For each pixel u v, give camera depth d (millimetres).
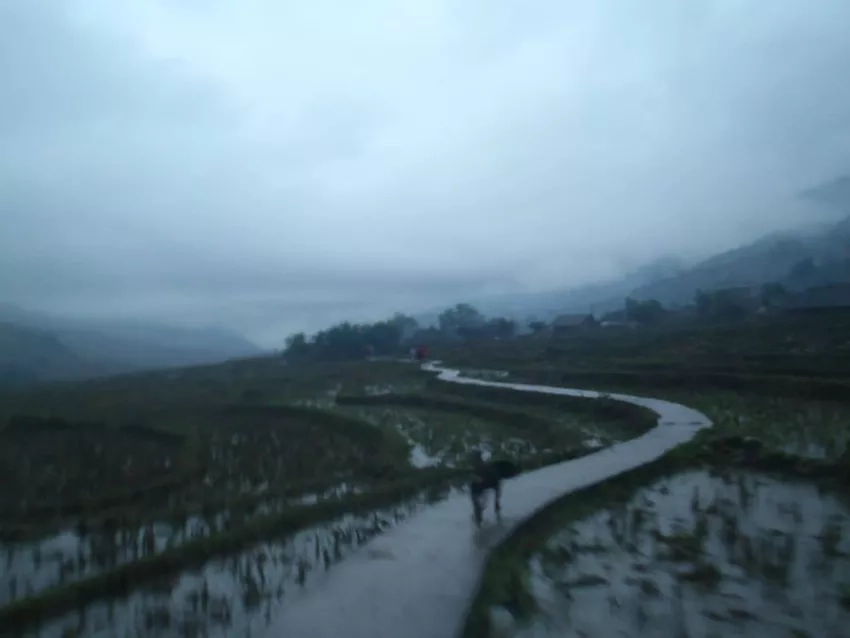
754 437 23812
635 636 9719
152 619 10875
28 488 25250
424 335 138250
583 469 20062
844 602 10695
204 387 67062
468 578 11922
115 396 61594
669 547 13547
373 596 11250
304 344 110438
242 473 25938
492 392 46875
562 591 11438
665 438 24906
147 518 18344
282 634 10000
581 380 49875
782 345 55312
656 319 114375
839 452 20969
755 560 12648
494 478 15242
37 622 10852
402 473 23016
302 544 14609
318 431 38281
